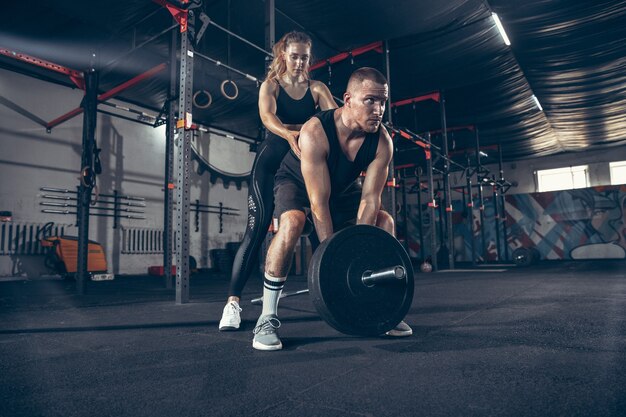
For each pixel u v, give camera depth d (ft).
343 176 4.47
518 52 17.88
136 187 22.00
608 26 15.98
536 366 3.17
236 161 27.61
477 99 22.52
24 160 18.22
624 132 29.30
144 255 21.95
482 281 12.63
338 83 18.78
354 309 3.79
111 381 3.01
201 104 13.85
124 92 19.43
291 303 7.81
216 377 3.06
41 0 11.62
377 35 14.85
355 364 3.35
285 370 3.22
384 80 4.06
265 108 5.40
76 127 20.03
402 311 4.06
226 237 26.45
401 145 27.27
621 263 23.61
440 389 2.68
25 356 3.84
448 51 16.85
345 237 3.81
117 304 8.43
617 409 2.26
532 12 14.99
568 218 33.06
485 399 2.47
